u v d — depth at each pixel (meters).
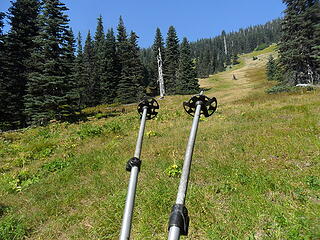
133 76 46.88
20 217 4.94
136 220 4.14
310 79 28.88
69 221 4.56
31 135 16.42
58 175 7.20
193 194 4.62
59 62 22.31
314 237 3.14
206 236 3.54
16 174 8.11
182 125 12.26
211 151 7.14
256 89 40.56
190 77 49.84
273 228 3.52
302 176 4.94
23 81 26.06
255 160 6.10
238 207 4.08
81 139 12.59
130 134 12.27
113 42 54.97
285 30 30.69
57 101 20.89
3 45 25.89
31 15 28.20
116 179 6.05
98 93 48.28
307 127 8.37
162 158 7.11
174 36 57.44
